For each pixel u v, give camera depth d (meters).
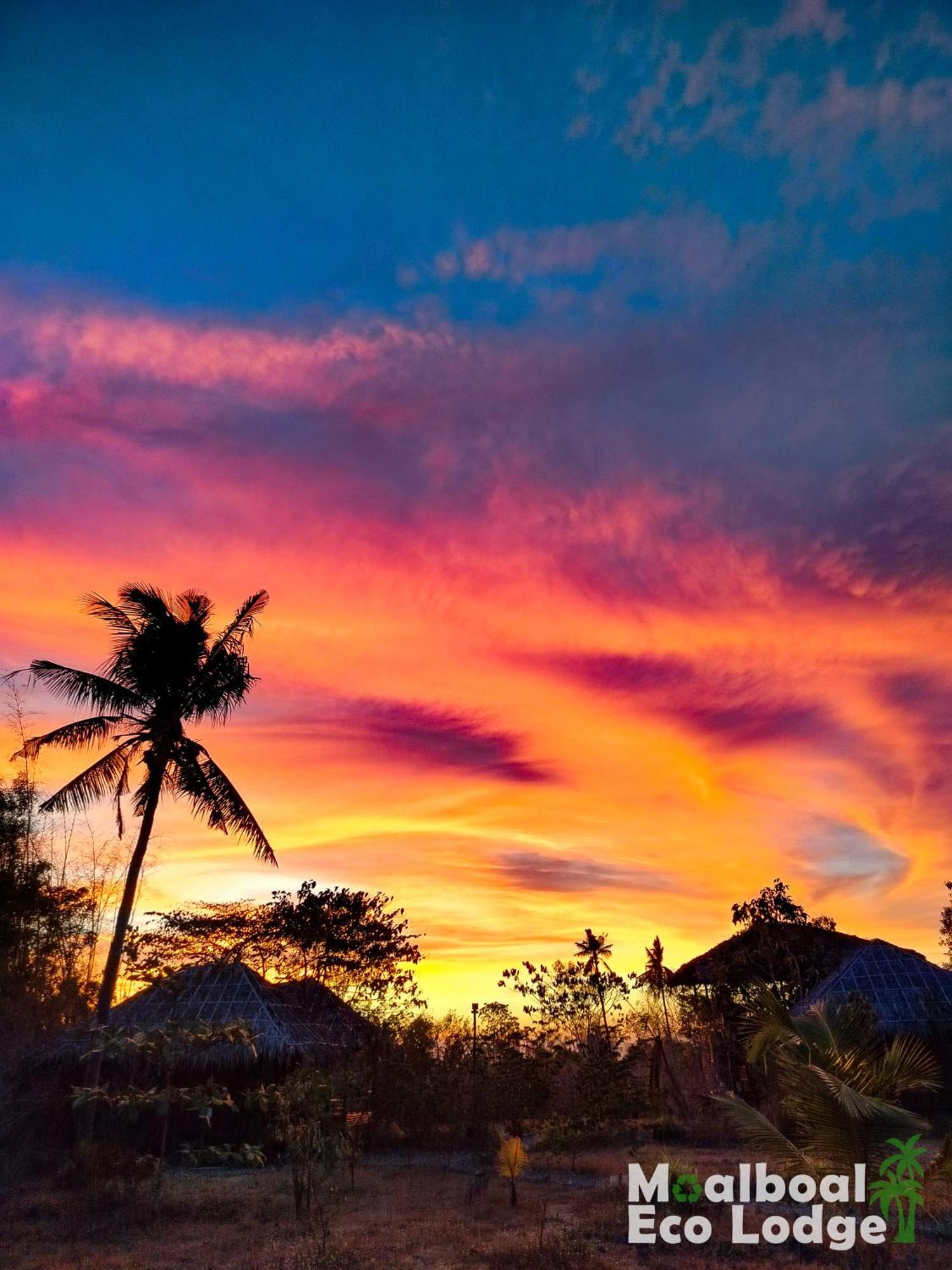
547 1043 26.06
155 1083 22.05
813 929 35.12
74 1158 18.95
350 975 29.52
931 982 29.22
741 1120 10.75
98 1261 12.00
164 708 24.86
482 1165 22.14
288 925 29.64
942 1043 25.81
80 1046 22.30
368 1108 25.72
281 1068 24.28
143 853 24.00
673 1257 11.90
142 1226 14.40
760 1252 12.09
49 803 24.02
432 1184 19.61
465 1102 26.36
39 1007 23.45
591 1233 13.53
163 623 24.73
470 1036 27.05
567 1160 22.58
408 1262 11.80
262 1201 16.73
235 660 25.30
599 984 26.58
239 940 29.34
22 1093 20.52
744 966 33.44
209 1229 14.23
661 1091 27.94
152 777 24.58
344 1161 20.77
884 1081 10.34
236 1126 23.44
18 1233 13.90
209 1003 25.81
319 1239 13.05
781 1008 11.27
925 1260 11.03
